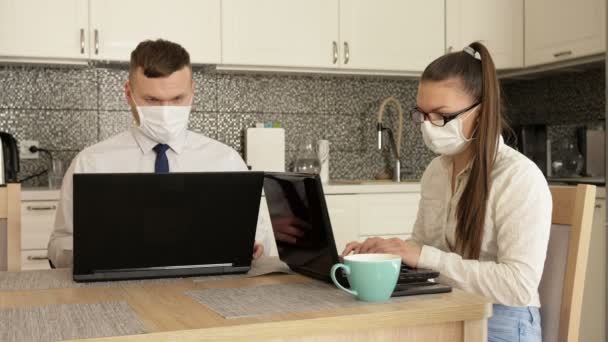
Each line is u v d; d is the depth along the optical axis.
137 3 3.34
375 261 1.14
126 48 3.33
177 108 1.84
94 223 1.32
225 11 3.48
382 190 3.57
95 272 1.36
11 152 2.97
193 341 0.98
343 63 3.70
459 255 1.52
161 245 1.38
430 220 1.73
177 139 2.05
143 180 1.32
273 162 3.74
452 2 3.85
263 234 2.00
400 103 4.21
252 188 1.41
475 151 1.54
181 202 1.37
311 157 3.93
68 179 2.00
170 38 3.40
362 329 1.07
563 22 3.62
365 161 4.14
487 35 3.88
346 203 3.50
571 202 1.53
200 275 1.43
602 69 3.71
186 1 3.41
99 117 3.62
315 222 1.31
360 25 3.72
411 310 1.10
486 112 1.52
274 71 3.71
